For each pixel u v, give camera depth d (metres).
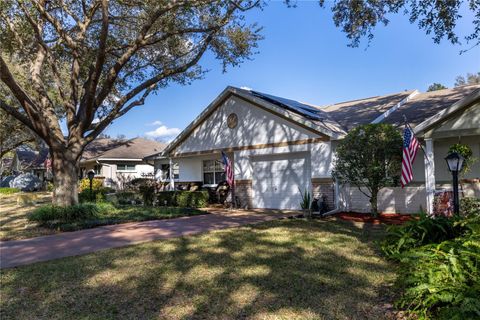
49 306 4.78
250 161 15.66
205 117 17.64
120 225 11.47
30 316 4.48
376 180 10.95
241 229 10.03
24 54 14.95
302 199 13.99
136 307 4.67
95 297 5.05
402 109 15.23
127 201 19.44
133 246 8.16
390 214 12.03
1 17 12.99
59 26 13.66
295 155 14.30
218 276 5.77
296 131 13.80
